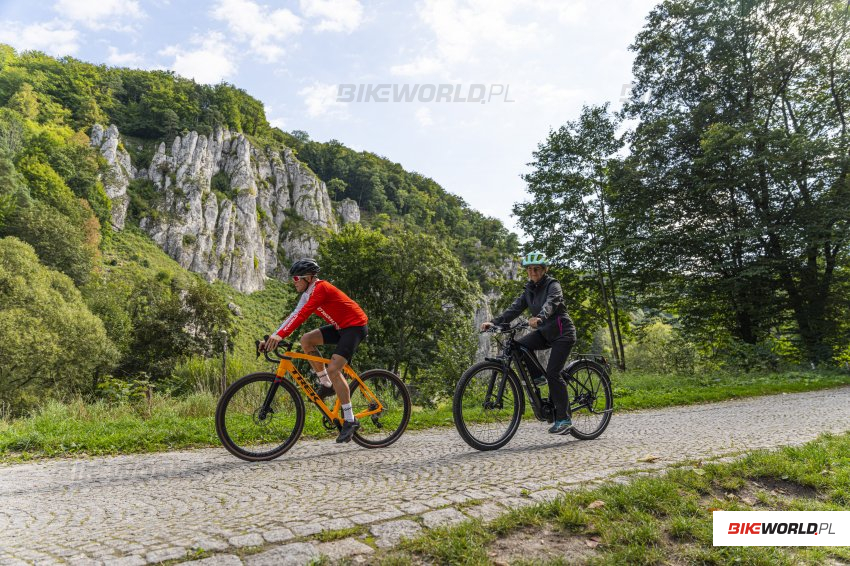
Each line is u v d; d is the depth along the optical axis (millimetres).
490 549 2523
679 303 20109
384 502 3221
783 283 19031
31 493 3686
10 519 3049
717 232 18812
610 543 2602
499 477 3869
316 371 4961
